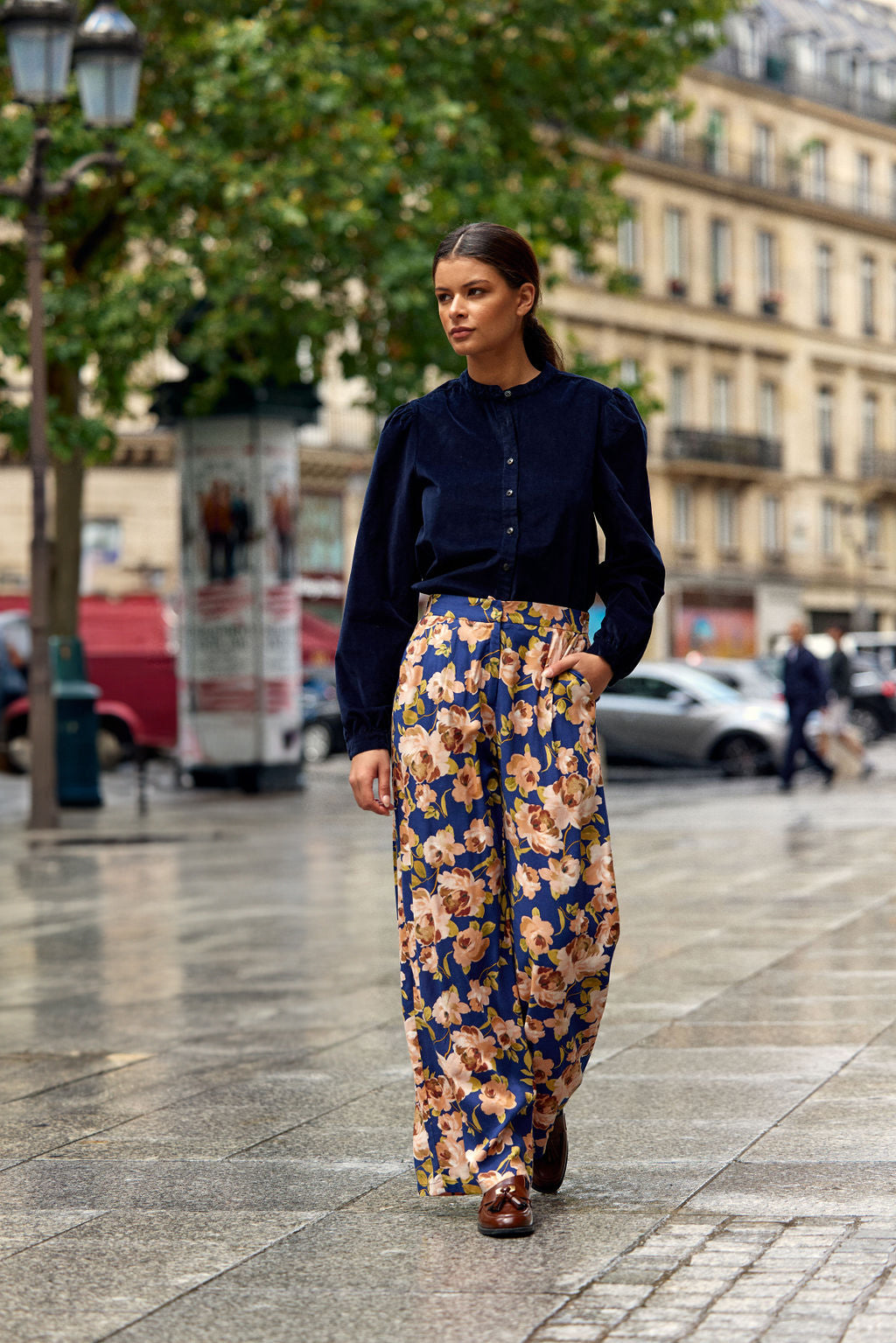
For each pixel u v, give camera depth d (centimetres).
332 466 4597
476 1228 373
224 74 1997
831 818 1708
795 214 5853
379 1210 391
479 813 381
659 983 702
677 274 5466
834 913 928
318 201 2002
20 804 2175
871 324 6209
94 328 2038
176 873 1302
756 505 5681
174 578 4316
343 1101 508
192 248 2053
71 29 1627
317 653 3759
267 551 2236
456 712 379
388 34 2159
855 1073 517
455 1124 378
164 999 732
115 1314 326
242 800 2145
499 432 388
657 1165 419
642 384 2284
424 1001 381
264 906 1072
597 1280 334
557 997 377
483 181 2148
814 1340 297
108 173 1909
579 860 378
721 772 2602
